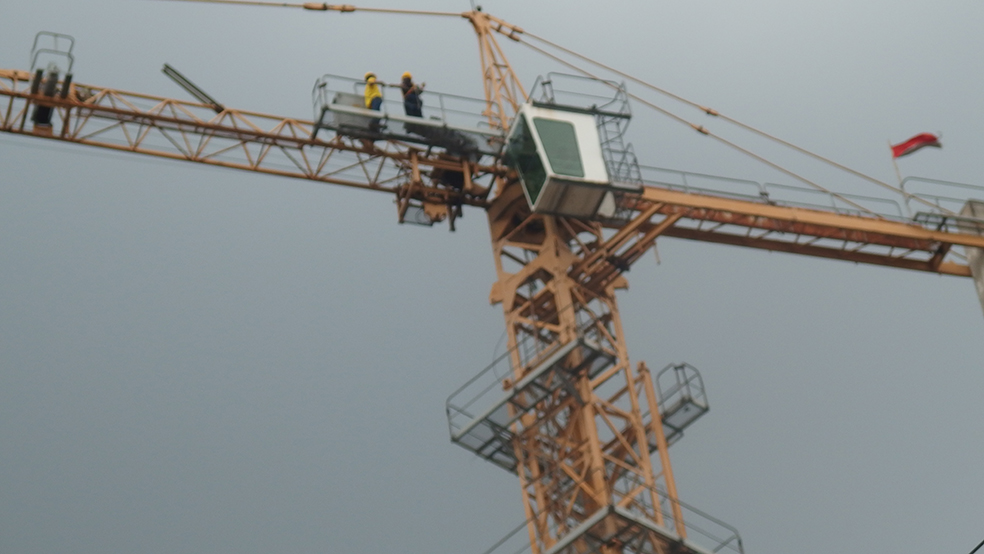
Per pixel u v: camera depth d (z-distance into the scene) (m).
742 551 91.12
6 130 105.19
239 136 106.50
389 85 103.38
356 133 103.12
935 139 117.25
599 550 91.19
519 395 96.38
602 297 103.12
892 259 113.38
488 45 112.94
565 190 98.25
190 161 106.88
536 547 94.19
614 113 101.88
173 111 106.31
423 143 103.94
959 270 114.69
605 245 102.19
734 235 109.81
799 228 110.06
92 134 105.94
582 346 96.31
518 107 108.25
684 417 101.00
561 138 99.31
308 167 107.12
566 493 95.75
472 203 106.38
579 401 96.88
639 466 96.69
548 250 102.38
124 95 105.94
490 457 98.12
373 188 107.25
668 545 91.12
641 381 101.38
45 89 104.56
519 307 102.00
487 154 104.56
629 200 103.94
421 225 107.31
